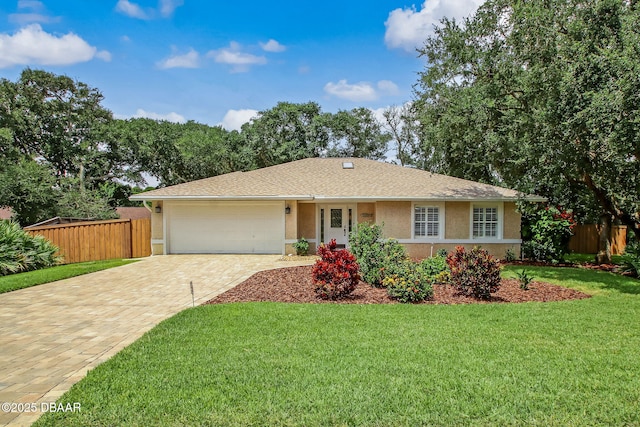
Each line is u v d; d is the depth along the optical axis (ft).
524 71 41.06
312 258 53.88
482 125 44.60
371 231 37.63
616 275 42.45
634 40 33.09
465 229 57.21
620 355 17.40
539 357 17.07
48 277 37.78
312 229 60.95
